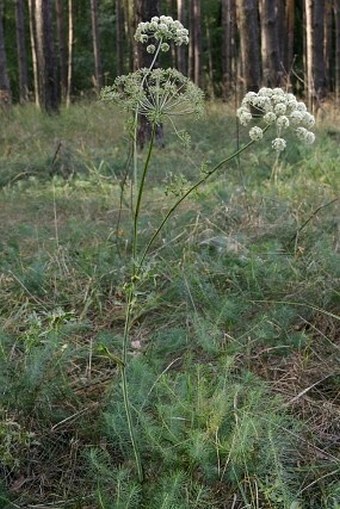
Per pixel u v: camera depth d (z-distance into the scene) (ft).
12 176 28.19
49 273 15.66
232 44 71.67
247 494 8.78
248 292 13.55
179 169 27.14
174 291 13.97
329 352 12.16
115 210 20.75
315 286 13.64
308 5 48.47
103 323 13.70
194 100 8.93
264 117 8.93
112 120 39.63
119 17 74.23
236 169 27.35
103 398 10.72
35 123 41.39
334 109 42.80
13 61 90.89
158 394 9.89
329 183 22.75
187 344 12.00
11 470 9.57
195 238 16.61
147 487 8.61
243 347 11.94
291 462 9.40
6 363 10.82
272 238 16.69
